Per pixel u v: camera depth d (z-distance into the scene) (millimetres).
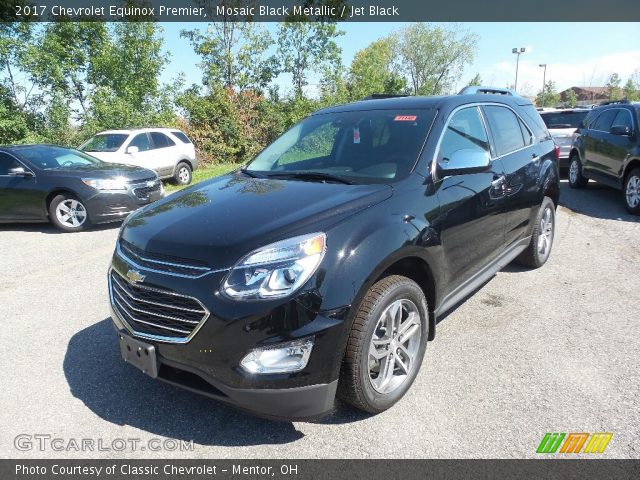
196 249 2545
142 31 19797
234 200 3057
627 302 4348
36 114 18438
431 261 3053
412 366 3027
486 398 2979
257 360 2396
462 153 3275
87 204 8008
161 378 2672
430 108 3760
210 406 3027
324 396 2510
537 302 4418
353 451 2576
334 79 26125
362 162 3477
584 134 10062
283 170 3777
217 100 21781
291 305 2381
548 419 2756
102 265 6062
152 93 20484
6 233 8234
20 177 8133
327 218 2641
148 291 2625
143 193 8578
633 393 2967
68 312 4539
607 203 8922
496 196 3955
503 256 4387
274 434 2744
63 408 3025
